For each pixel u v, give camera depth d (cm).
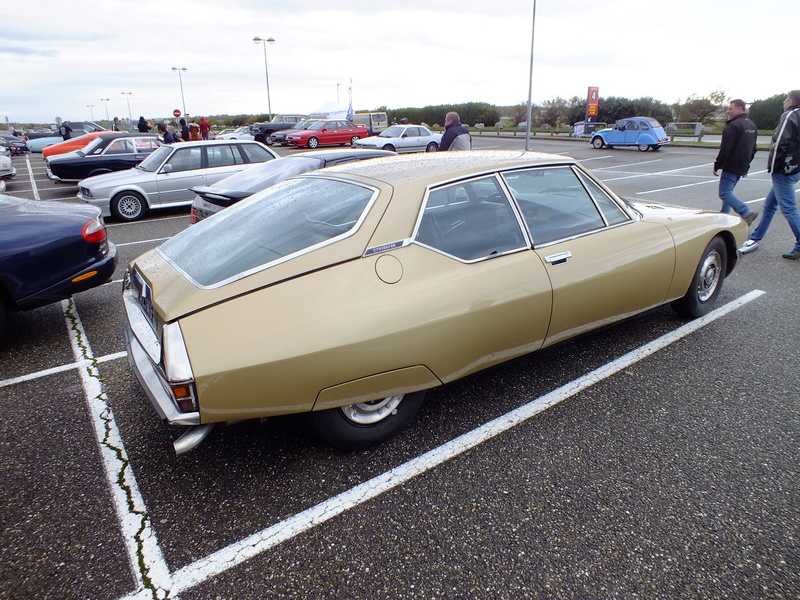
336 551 209
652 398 311
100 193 921
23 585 196
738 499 231
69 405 323
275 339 217
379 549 210
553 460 260
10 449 279
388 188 265
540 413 299
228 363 209
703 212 414
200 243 280
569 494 237
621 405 305
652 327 408
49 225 411
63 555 210
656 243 350
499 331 273
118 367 373
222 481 251
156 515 231
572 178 334
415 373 248
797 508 225
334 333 224
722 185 639
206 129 2119
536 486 242
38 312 488
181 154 979
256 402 217
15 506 237
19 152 3019
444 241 265
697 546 207
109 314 479
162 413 216
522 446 271
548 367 351
